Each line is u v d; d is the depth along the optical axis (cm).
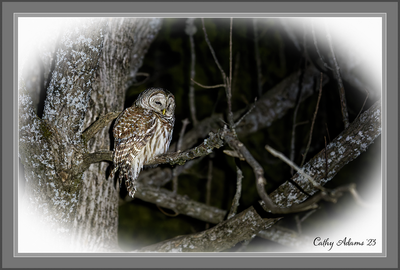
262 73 1399
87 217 670
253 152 1315
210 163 1073
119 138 648
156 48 1392
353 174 1135
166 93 763
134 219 1288
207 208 966
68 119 548
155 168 1108
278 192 553
